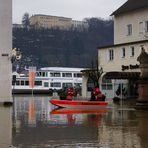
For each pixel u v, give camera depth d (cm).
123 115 3266
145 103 3972
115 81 6259
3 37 4509
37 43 17425
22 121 2775
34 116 3197
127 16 6594
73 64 17450
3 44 4512
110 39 18412
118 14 6756
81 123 2623
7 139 1872
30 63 16525
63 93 4897
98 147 1625
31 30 17850
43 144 1719
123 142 1755
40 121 2770
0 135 2017
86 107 4216
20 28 17600
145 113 3475
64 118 3003
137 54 5966
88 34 18462
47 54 17375
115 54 6359
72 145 1688
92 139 1859
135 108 4016
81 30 18738
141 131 2153
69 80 10444
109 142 1761
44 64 16962
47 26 18988
